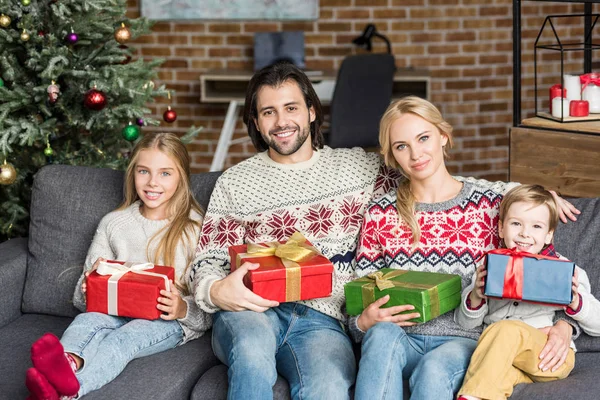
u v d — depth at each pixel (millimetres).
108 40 3055
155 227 2348
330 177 2260
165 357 2105
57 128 3014
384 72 4387
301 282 2025
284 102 2205
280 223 2236
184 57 5227
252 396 1839
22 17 2783
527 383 1886
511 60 5156
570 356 1921
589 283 2037
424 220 2127
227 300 2051
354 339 2088
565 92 2795
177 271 2299
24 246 2605
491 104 5215
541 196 1990
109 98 2992
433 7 5102
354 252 2229
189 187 2387
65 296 2434
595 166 2580
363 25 5152
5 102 2902
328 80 4797
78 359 1953
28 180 3098
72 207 2484
